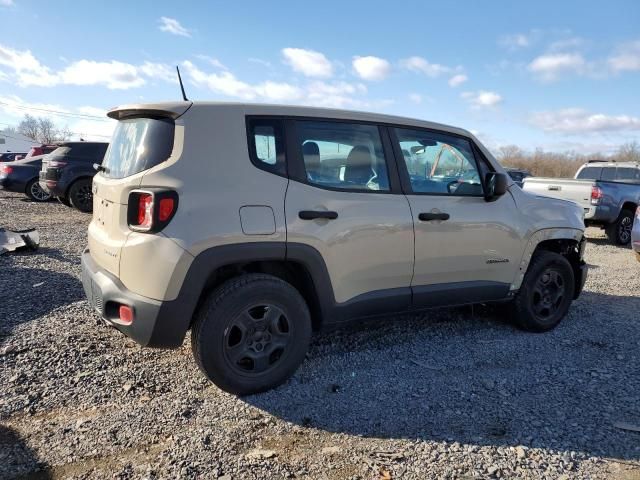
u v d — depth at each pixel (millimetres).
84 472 2467
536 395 3432
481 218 4176
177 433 2836
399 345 4250
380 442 2822
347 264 3541
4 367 3434
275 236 3211
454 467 2609
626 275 7578
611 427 3037
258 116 3340
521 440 2871
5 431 2775
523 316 4629
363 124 3760
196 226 2984
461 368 3842
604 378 3727
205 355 3107
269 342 3326
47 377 3355
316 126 3551
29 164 14289
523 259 4504
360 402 3264
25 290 5121
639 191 11125
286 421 3010
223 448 2709
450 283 4125
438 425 3014
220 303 3113
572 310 5500
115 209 3162
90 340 3941
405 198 3834
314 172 3471
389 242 3701
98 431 2812
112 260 3145
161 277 2938
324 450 2732
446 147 4184
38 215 11414
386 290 3799
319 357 3930
